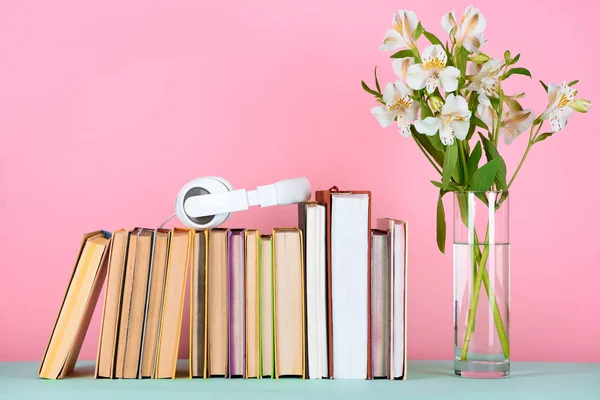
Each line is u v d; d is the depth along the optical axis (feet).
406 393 3.74
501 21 5.27
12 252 5.18
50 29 5.24
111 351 4.14
